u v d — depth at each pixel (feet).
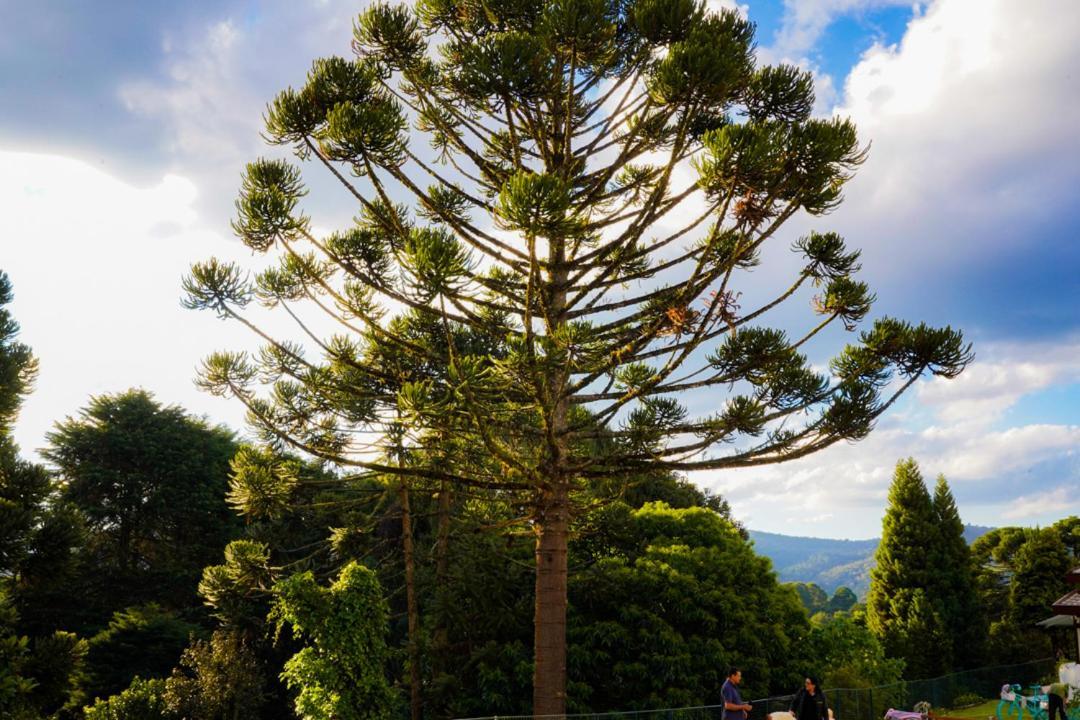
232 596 63.00
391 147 44.75
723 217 42.42
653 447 48.44
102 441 114.83
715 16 45.44
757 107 49.80
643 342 45.75
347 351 56.90
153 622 99.45
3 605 62.03
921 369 47.42
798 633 68.90
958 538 120.16
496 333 47.26
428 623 69.36
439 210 48.08
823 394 48.42
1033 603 119.44
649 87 42.96
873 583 122.21
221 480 122.52
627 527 70.33
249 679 84.12
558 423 47.70
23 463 62.64
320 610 54.75
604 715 47.42
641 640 61.77
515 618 63.67
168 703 81.41
